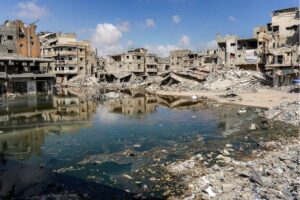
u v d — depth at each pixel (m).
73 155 16.67
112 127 25.05
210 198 9.95
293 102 32.12
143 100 48.53
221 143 18.89
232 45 84.69
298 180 10.97
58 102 45.06
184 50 113.44
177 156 16.02
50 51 99.06
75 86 88.19
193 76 73.06
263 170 12.49
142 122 27.48
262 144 17.86
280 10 78.31
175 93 60.09
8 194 11.30
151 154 16.55
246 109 35.53
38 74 61.75
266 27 84.25
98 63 118.88
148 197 10.72
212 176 12.03
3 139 20.86
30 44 77.69
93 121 28.03
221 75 71.62
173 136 21.44
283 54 66.62
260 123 25.86
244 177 11.80
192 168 13.59
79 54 100.25
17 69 62.06
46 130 23.83
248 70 76.25
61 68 97.44
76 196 10.91
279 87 62.03
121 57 105.81
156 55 115.75
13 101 46.53
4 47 70.00
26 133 22.72
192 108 37.97
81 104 42.50
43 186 12.11
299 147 16.38
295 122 24.64
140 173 13.34
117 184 12.12
